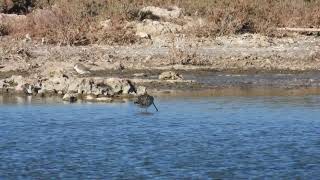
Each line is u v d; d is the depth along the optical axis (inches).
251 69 4141.2
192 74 4010.8
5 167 2133.4
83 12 4985.2
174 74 3841.0
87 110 3041.3
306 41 4714.6
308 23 5017.2
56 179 2012.8
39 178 2023.9
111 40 4635.8
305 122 2775.6
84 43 4616.1
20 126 2719.0
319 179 1998.0
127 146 2391.7
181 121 2805.1
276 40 4717.0
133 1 5216.5
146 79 3811.5
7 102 3248.0
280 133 2578.7
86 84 3388.3
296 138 2496.3
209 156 2250.2
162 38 4690.0
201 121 2805.1
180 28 4810.5
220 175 2041.1
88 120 2827.3
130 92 3393.2
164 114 2950.3
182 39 4667.8
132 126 2709.2
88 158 2235.5
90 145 2406.5
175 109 3061.0
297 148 2345.0
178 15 5014.8
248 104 3179.1
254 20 4940.9
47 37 4643.2
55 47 4500.5
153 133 2588.6
